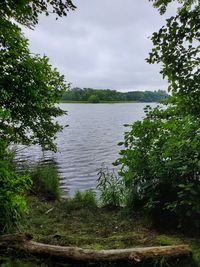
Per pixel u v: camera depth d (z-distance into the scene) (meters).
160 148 4.82
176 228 4.34
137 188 5.38
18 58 7.08
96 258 3.28
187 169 4.27
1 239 3.44
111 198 6.17
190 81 3.73
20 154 18.06
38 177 7.55
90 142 25.86
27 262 3.28
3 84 6.83
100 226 4.78
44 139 8.78
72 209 5.78
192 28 3.52
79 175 13.49
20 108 7.23
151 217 4.66
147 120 4.98
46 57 7.86
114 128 38.94
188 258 3.42
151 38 3.66
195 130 4.50
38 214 5.30
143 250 3.35
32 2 5.00
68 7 4.96
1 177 3.81
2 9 5.19
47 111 8.41
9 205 3.84
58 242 3.89
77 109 100.56
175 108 5.28
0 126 6.96
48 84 8.07
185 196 4.04
